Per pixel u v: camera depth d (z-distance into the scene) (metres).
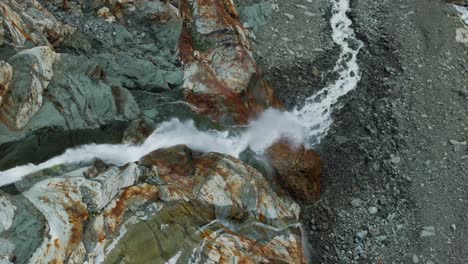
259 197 15.94
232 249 13.32
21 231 10.84
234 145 17.91
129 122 15.66
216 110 18.14
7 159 12.29
